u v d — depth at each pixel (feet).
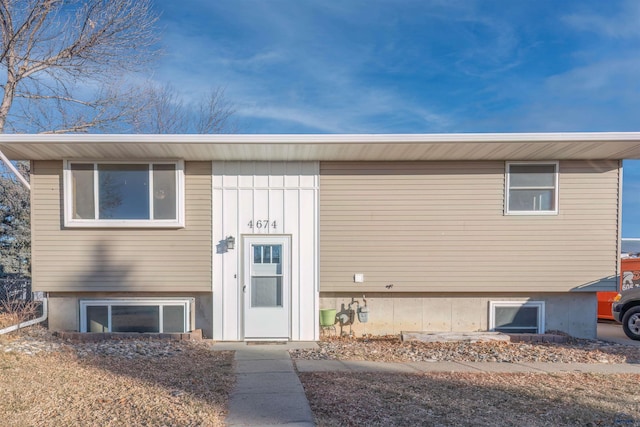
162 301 31.71
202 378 20.57
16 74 44.50
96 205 30.71
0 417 15.28
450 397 18.17
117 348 26.68
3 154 28.81
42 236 30.60
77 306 31.45
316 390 18.85
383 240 31.81
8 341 27.02
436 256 31.76
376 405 16.99
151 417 15.37
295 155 30.27
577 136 26.66
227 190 31.53
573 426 15.19
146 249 30.99
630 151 29.27
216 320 31.35
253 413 15.98
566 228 31.76
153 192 30.86
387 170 31.86
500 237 31.78
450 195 31.78
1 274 49.57
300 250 31.73
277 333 31.50
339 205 31.81
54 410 15.99
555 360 26.18
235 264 31.48
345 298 32.63
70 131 50.24
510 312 32.78
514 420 15.62
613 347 29.99
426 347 29.07
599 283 31.63
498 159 31.58
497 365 24.79
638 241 59.26
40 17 43.45
